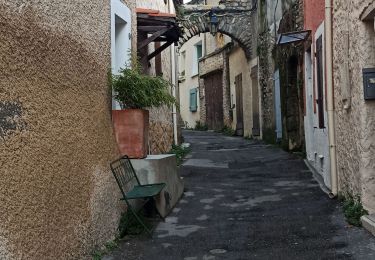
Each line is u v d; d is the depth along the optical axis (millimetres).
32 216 3271
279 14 13086
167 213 6336
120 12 6359
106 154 5105
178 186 7324
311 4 8273
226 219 6008
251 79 18078
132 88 5566
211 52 25969
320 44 7258
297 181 8227
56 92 3832
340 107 6109
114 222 5164
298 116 11922
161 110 10656
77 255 4055
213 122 25547
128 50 6727
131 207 5309
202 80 28141
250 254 4590
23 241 3113
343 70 5664
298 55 10789
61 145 3863
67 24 4137
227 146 15398
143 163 5926
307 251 4547
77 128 4273
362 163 5066
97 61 5035
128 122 5824
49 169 3602
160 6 11602
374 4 4375
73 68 4258
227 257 4539
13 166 3043
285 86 12203
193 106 29859
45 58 3643
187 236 5305
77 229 4094
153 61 10695
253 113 17719
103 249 4711
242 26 18484
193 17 18516
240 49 19891
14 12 3154
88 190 4426
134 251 4793
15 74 3143
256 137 17484
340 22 5844
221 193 7637
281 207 6449
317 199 6715
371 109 4953
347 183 5934
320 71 7410
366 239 4688
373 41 4859
